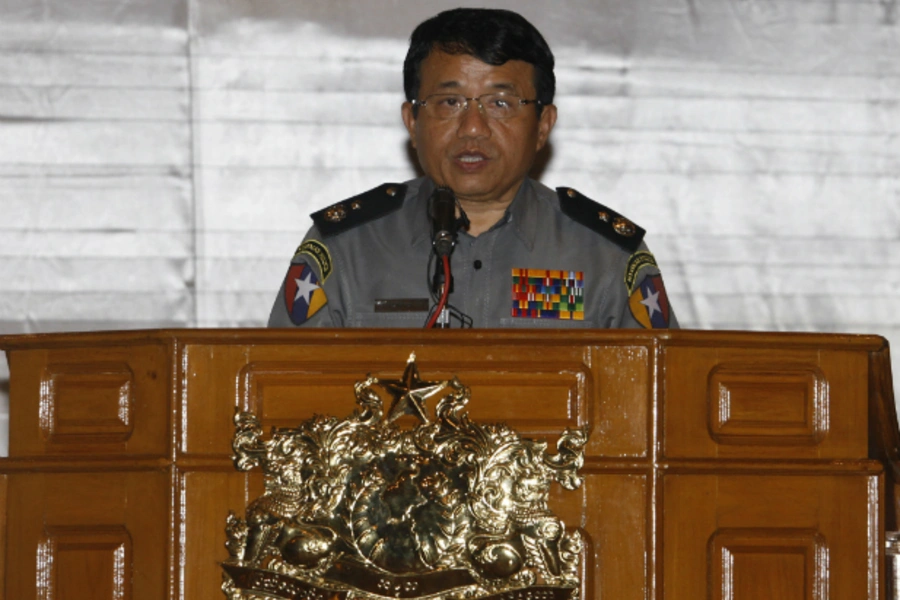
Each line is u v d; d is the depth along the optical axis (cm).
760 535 721
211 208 1391
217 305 1383
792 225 1420
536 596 689
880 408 764
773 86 1428
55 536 737
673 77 1427
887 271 1420
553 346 721
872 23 1435
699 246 1416
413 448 700
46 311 1366
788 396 734
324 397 718
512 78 990
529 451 700
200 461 710
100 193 1384
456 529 689
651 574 702
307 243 1020
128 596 720
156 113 1393
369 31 1418
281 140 1404
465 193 994
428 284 983
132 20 1395
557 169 1416
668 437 716
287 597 691
